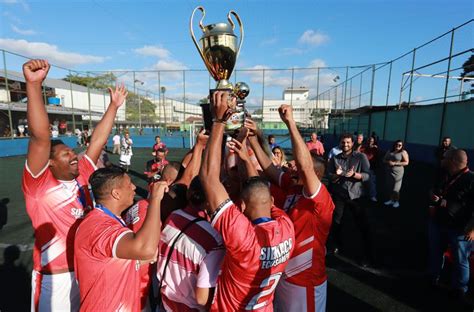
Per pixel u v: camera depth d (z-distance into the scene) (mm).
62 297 2051
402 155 6957
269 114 36219
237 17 2025
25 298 3244
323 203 1913
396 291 3451
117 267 1590
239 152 1968
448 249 3434
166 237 1754
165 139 25938
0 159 16844
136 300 1739
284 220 1756
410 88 15383
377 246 4676
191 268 1637
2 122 22344
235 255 1427
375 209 6781
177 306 1735
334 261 4203
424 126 14672
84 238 1550
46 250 2023
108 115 2561
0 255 4301
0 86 23641
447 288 3426
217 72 2020
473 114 11258
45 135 1768
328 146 24578
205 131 2143
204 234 1639
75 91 34969
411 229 5445
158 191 1480
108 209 1699
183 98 25297
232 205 1459
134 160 17250
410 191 8695
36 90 1701
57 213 2014
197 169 2195
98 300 1556
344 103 23766
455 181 3170
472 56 13477
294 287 2033
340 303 3223
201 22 2051
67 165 2031
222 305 1552
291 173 2354
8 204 7250
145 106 37312
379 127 19656
